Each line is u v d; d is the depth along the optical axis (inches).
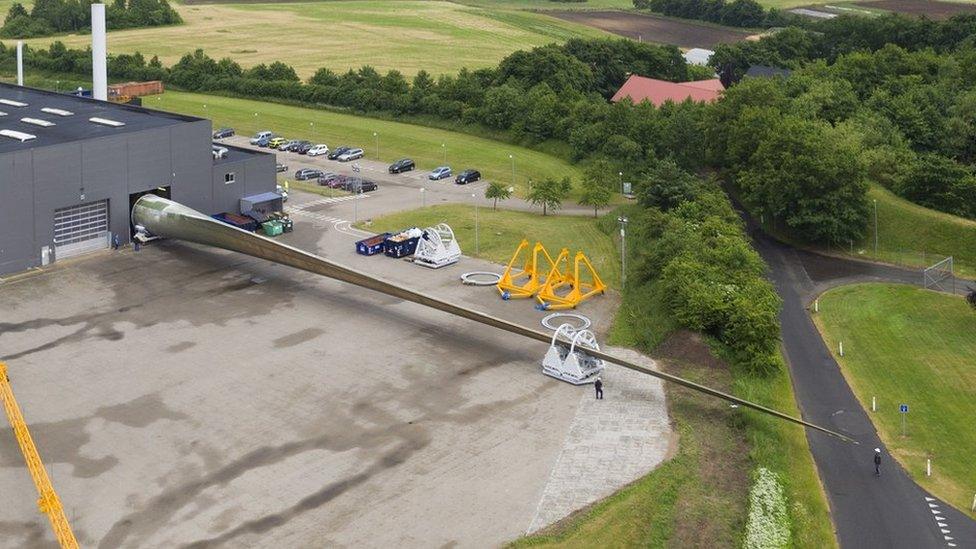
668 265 3767.2
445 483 2524.6
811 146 4845.0
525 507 2428.6
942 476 2694.4
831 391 3216.0
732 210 4758.9
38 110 4766.2
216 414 2851.9
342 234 4640.8
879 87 6732.3
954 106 6225.4
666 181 4881.9
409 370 3161.9
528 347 3371.1
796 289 4202.8
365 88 7657.5
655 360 3287.4
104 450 2645.2
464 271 4151.1
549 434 2783.0
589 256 4394.7
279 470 2568.9
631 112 6269.7
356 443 2709.2
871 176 5344.5
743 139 5344.5
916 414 3051.2
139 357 3203.7
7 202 3838.6
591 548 2269.9
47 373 3078.2
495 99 6934.1
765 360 3221.0
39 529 2299.5
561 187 5241.1
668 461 2640.3
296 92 7844.5
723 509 2447.1
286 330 3444.9
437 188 5639.8
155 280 3897.6
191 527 2321.6
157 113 4793.3
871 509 2527.1
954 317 3860.7
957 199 4990.2
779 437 2832.2
